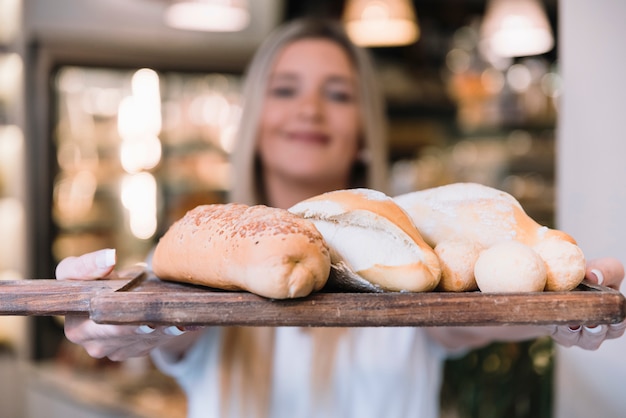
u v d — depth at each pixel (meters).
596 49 1.12
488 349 1.56
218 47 3.91
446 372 1.64
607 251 1.11
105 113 3.76
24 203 3.53
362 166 1.70
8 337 3.54
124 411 2.37
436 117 4.79
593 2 1.12
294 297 0.60
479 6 4.37
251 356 1.38
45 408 2.93
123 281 0.72
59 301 0.66
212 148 3.96
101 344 0.76
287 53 1.59
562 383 1.17
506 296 0.60
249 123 1.63
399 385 1.41
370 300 0.60
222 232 0.65
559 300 0.60
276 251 0.59
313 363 1.39
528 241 0.67
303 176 1.58
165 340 0.76
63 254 3.66
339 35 1.63
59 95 3.63
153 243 3.88
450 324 0.60
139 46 3.75
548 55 4.36
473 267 0.64
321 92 1.58
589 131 1.14
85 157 3.72
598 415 1.11
